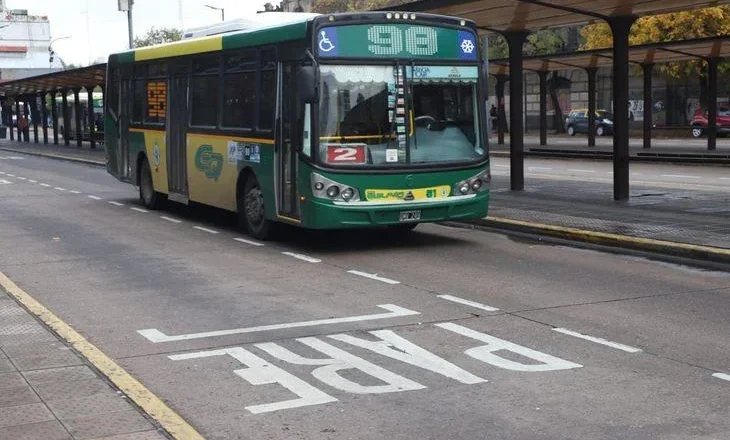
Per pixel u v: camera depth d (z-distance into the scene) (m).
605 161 34.44
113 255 13.74
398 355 7.87
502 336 8.46
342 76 13.05
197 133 17.03
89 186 27.41
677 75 53.41
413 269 12.16
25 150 53.88
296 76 13.39
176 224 17.52
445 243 14.55
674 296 10.20
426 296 10.33
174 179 18.38
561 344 8.15
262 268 12.41
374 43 13.22
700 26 48.47
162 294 10.73
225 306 9.99
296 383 7.12
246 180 15.38
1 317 9.48
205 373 7.44
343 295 10.47
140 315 9.63
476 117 13.97
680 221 15.45
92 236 15.91
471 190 13.81
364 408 6.50
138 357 7.96
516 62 21.62
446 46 13.69
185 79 17.56
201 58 16.83
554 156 37.16
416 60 13.45
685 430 5.92
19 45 125.50
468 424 6.12
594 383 6.98
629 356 7.73
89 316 9.63
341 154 13.02
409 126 13.38
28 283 11.59
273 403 6.64
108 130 22.50
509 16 20.30
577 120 60.28
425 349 8.05
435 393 6.81
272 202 14.32
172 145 18.38
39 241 15.35
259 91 14.59
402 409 6.46
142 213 19.50
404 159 13.32
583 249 13.79
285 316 9.44
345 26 13.07
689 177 25.42
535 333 8.55
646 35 49.47
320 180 12.94
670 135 55.06
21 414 6.29
